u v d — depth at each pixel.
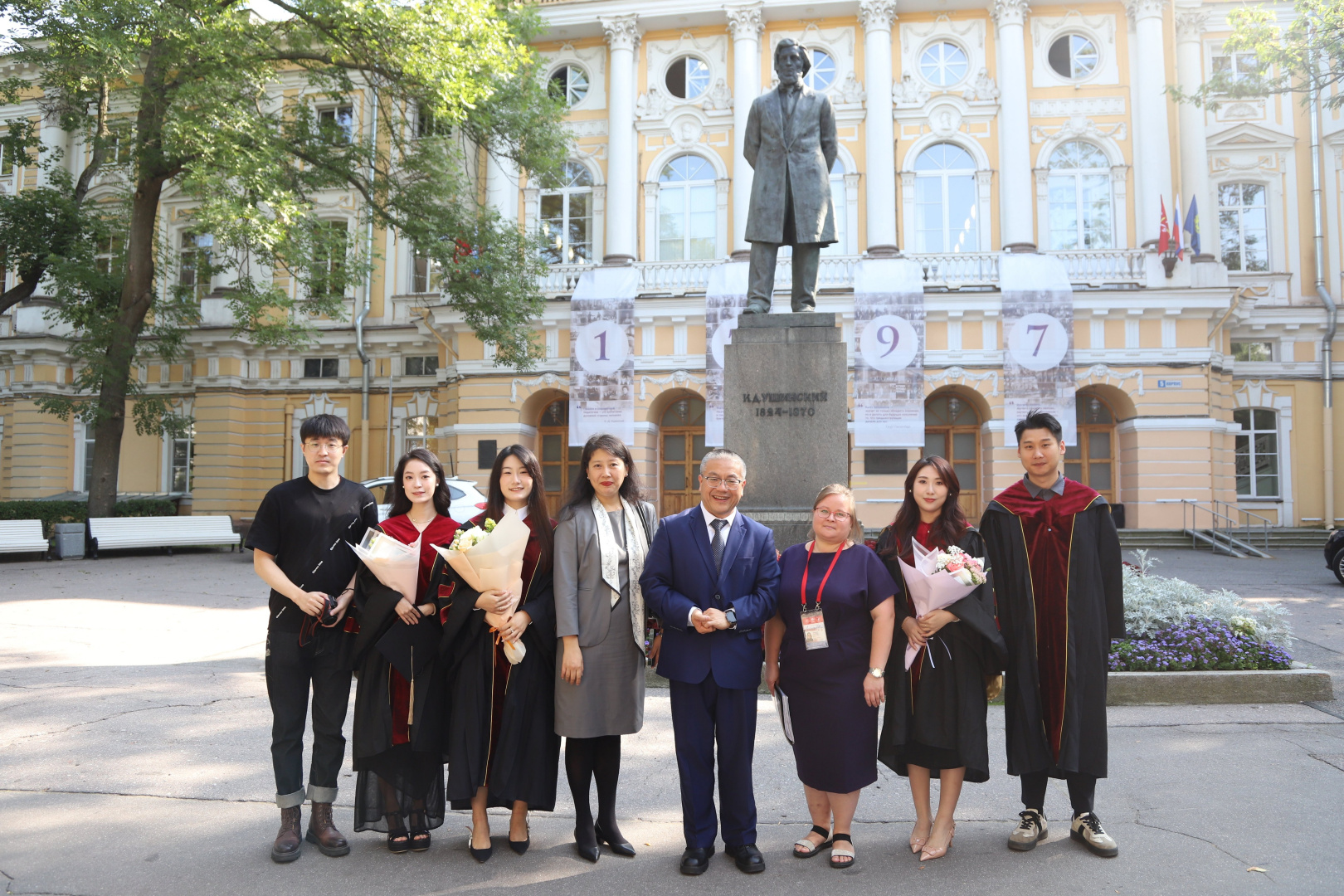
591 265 22.97
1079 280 21.31
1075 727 3.90
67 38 15.20
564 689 3.96
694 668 3.90
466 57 16.50
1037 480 4.26
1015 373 20.52
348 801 4.77
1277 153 23.88
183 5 14.95
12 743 5.55
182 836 4.16
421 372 26.08
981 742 3.87
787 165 8.10
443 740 3.99
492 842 4.16
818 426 7.66
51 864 3.83
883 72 23.50
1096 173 23.34
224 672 7.56
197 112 14.66
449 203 19.81
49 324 26.89
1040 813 4.03
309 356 26.30
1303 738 5.53
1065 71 23.72
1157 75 22.80
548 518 4.21
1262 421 23.47
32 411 26.52
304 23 16.78
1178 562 17.00
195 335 25.81
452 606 3.94
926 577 3.87
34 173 27.97
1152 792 4.63
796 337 7.74
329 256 17.36
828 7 24.00
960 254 21.69
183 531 19.77
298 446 26.27
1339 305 23.31
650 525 4.26
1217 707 6.29
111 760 5.23
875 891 3.58
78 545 17.92
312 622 4.05
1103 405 21.84
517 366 20.19
